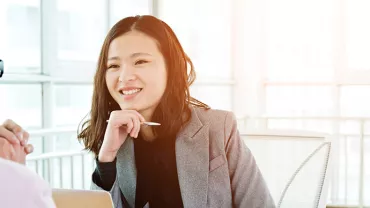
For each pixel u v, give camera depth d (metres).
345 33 4.23
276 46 4.51
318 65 4.36
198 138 1.12
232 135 1.15
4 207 0.42
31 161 2.04
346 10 4.21
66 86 2.99
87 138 1.17
